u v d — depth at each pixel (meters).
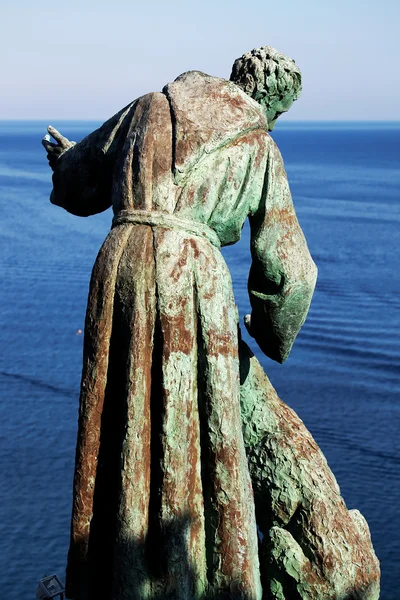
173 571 4.94
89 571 5.10
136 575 4.94
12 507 33.97
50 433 42.19
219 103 5.12
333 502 5.45
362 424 44.66
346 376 52.06
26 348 56.94
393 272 81.38
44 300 69.06
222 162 5.06
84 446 5.02
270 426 5.59
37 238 95.75
